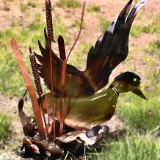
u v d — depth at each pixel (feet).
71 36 14.43
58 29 15.01
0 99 9.07
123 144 7.84
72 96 7.90
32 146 7.84
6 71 9.78
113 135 8.25
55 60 7.85
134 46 13.32
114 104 7.85
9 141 8.13
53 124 7.97
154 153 7.68
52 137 8.06
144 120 8.41
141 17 18.48
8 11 17.16
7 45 12.16
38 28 14.85
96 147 7.99
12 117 8.62
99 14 19.01
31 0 20.01
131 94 9.09
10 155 7.87
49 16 7.41
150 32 15.60
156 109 8.59
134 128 8.39
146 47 13.05
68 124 7.98
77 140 7.81
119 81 7.77
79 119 7.93
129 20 7.59
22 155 7.88
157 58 11.71
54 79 7.91
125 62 11.19
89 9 19.62
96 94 7.87
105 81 7.81
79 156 7.91
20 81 9.48
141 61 11.34
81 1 21.94
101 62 7.77
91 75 7.83
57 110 7.98
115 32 7.66
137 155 7.64
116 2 22.48
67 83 7.88
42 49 7.88
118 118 8.64
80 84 7.86
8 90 9.26
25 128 7.96
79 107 7.90
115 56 7.71
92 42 13.71
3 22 15.40
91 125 7.93
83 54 12.09
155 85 9.48
